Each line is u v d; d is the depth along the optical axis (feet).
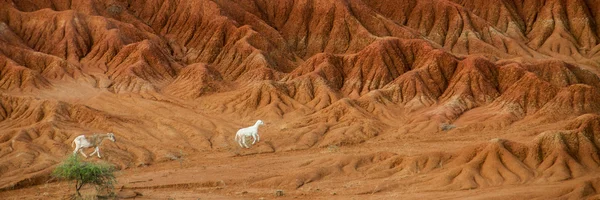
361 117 416.05
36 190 290.35
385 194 269.03
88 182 264.72
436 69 473.26
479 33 649.20
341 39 600.80
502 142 286.66
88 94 472.03
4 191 290.35
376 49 493.77
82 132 365.61
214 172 313.53
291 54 583.99
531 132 379.96
